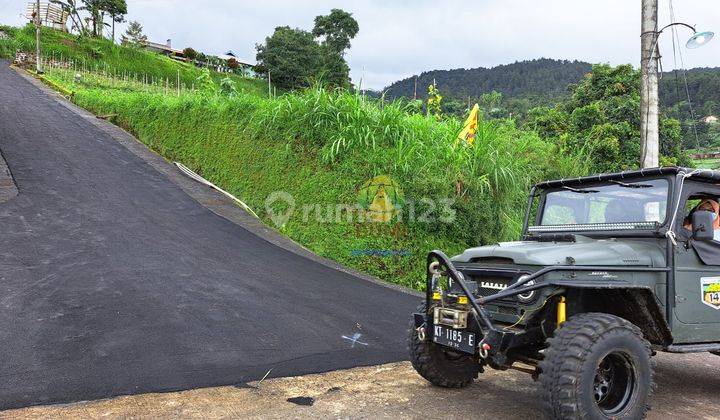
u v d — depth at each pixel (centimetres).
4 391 400
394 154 1020
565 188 504
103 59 4878
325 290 793
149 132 1964
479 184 1003
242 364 487
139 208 1195
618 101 1780
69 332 533
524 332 366
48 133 1861
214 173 1523
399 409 402
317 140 1158
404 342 595
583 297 393
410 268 964
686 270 416
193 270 809
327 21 5903
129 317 588
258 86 5222
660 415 407
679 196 416
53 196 1181
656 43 978
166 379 441
